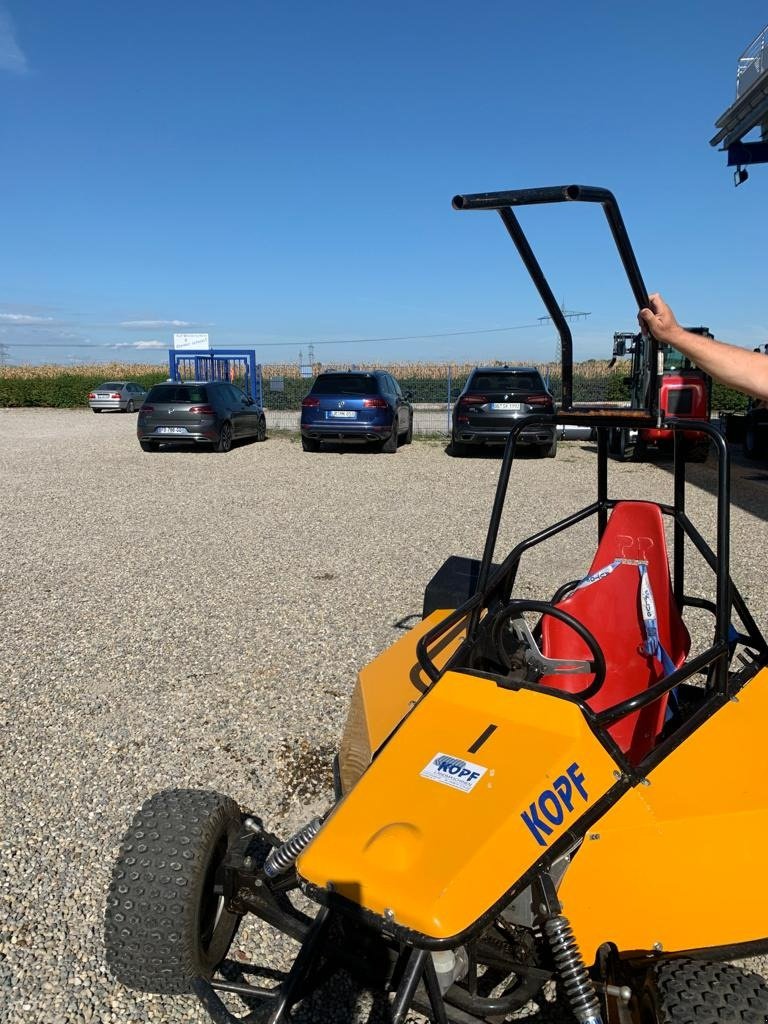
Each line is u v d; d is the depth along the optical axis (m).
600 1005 2.08
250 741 4.29
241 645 5.67
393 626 6.05
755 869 2.28
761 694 2.77
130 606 6.56
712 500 11.41
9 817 3.60
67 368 52.19
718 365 2.20
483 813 2.05
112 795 3.77
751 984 1.86
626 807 2.26
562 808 2.11
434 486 12.96
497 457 16.84
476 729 2.34
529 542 3.25
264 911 2.40
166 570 7.68
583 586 3.19
